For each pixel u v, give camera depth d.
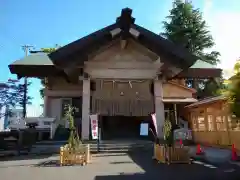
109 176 7.36
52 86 20.97
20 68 18.11
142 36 15.80
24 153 13.29
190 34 33.25
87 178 7.13
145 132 15.66
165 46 15.36
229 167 8.67
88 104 15.96
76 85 21.02
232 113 5.89
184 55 15.16
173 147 9.91
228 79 5.67
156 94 16.72
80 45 15.05
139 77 16.95
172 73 17.62
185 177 7.07
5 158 11.86
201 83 32.47
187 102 20.47
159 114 16.31
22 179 7.12
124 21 15.17
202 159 10.73
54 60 14.82
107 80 17.61
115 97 18.14
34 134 15.77
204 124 18.66
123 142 15.08
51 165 9.62
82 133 15.38
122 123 21.59
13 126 17.78
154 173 7.74
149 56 17.11
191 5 34.66
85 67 16.27
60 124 18.45
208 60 33.06
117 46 17.00
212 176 7.16
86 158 9.85
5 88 28.08
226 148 15.02
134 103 17.92
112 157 11.77
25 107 28.91
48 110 20.69
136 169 8.49
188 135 18.92
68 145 10.16
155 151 11.04
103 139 16.69
